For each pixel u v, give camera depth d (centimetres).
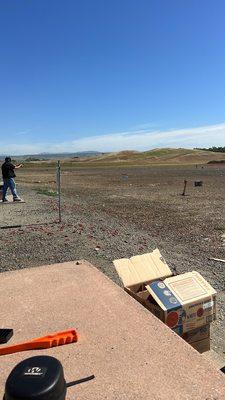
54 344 360
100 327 391
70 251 935
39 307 439
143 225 1324
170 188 2991
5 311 433
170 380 311
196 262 870
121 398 292
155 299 421
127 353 347
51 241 1038
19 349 356
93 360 338
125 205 1900
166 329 384
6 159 1920
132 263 493
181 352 346
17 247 977
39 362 221
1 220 1380
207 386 303
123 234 1155
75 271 546
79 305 440
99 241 1044
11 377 212
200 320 433
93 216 1502
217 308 616
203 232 1207
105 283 499
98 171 7025
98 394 297
